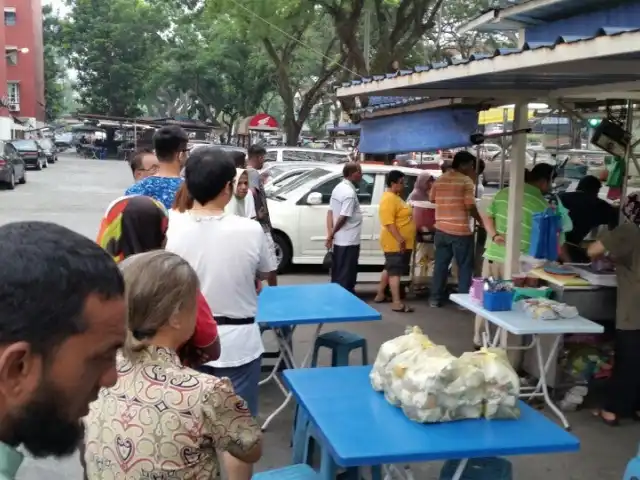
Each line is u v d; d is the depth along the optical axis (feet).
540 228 18.37
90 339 3.28
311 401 10.09
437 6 59.16
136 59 172.76
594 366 17.53
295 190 34.53
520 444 8.85
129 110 175.42
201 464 6.93
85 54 172.86
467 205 25.94
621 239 15.40
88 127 169.78
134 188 13.14
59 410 3.23
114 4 168.35
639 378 16.26
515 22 27.61
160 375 6.89
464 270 26.17
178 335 7.29
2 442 3.17
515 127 19.07
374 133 24.16
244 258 11.50
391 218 26.84
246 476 9.97
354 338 16.88
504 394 9.56
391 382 9.93
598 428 16.26
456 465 10.72
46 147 132.05
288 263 33.83
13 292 3.04
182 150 13.57
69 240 3.30
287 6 62.18
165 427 6.72
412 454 8.48
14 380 3.09
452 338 23.84
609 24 23.08
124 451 6.77
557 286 17.78
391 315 26.73
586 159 42.80
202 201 11.53
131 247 11.23
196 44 142.92
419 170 34.40
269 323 14.66
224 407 6.92
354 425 9.25
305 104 89.76
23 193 72.43
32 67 162.40
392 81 17.40
